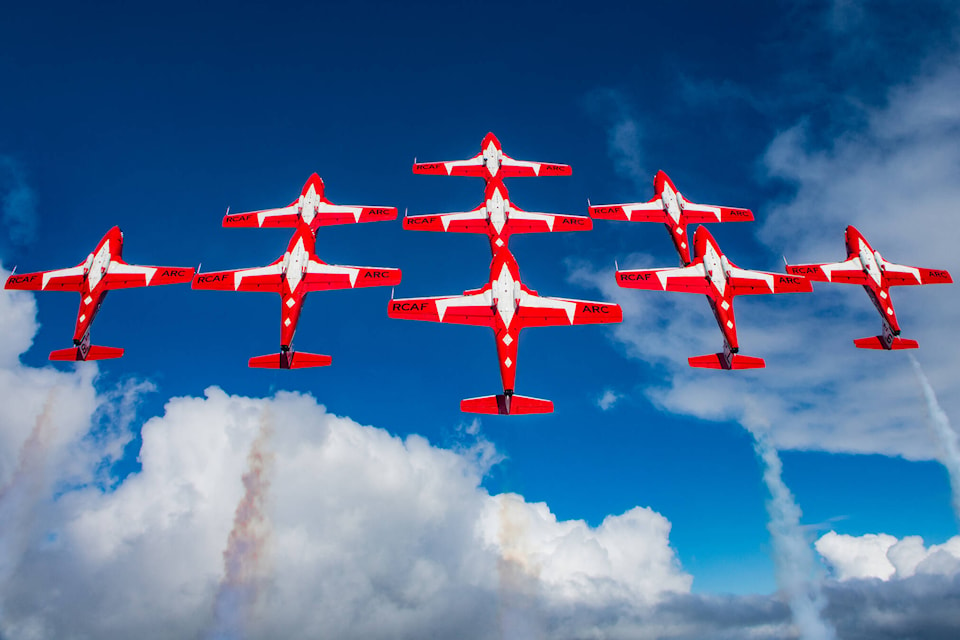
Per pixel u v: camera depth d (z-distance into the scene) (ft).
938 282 182.09
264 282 174.29
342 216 204.23
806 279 175.83
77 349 167.84
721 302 171.12
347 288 174.91
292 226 203.62
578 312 167.32
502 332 162.40
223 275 175.11
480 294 171.22
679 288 175.11
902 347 177.88
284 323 166.20
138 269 178.70
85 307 171.32
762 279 175.83
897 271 184.24
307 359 165.78
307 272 176.65
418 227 201.46
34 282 177.99
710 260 177.17
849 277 184.14
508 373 156.35
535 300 169.68
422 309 167.43
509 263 172.76
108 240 184.44
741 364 165.68
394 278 176.76
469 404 154.61
